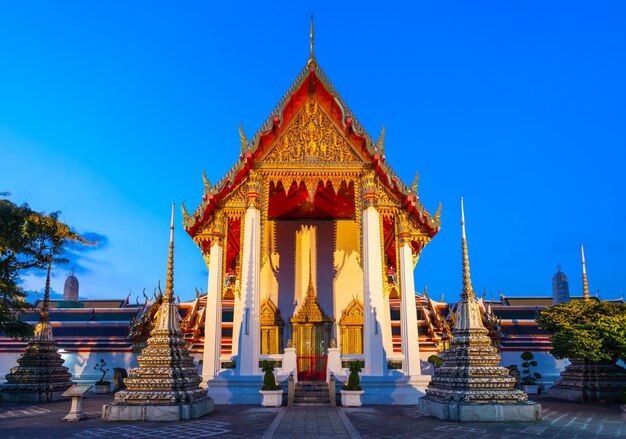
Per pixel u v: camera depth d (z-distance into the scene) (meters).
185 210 21.66
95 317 32.09
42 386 22.22
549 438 11.46
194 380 15.74
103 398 23.80
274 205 26.23
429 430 12.70
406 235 22.62
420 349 28.00
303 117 22.98
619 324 20.53
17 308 22.45
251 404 19.48
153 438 11.58
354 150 22.70
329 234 27.48
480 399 14.44
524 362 29.05
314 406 18.84
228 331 30.38
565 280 50.44
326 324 26.12
